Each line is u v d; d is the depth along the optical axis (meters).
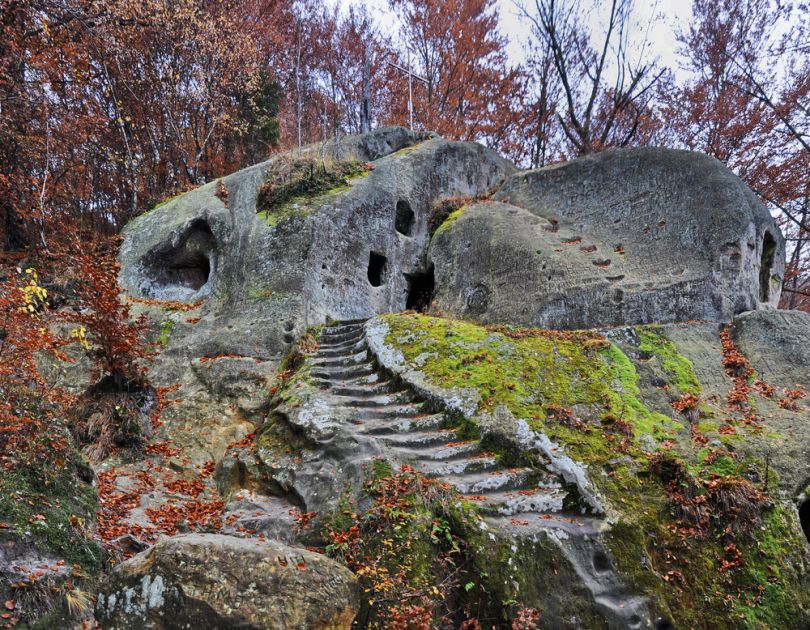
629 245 9.52
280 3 21.61
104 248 12.12
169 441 7.59
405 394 7.20
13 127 12.52
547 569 4.86
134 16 14.74
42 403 5.12
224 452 7.43
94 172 15.52
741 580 5.07
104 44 14.77
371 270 12.22
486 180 15.04
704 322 8.07
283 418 6.97
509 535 4.96
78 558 4.19
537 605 4.65
